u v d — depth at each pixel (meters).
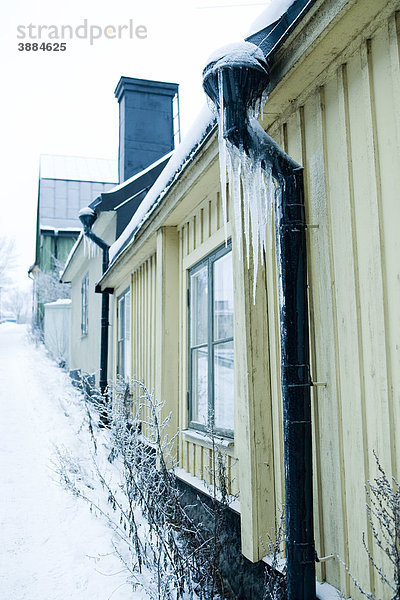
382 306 2.31
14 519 4.80
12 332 41.25
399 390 2.21
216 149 3.54
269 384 3.28
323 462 2.71
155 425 3.73
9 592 3.53
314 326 2.82
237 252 3.42
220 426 4.18
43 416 9.42
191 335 5.00
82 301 12.83
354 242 2.52
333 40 2.47
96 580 3.65
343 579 2.51
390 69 2.29
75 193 22.17
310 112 2.90
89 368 11.10
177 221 5.20
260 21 3.02
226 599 3.46
